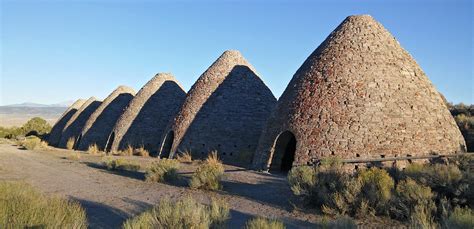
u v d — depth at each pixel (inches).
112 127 1507.1
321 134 626.5
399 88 647.8
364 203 358.3
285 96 732.0
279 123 698.8
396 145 589.9
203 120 983.0
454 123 678.5
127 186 532.7
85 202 410.9
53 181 563.2
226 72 1053.2
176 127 1025.5
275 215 360.5
